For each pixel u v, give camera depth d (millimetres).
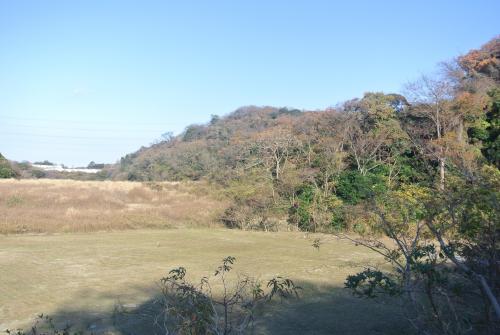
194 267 15938
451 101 27250
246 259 17672
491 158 10820
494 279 5043
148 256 18484
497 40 34000
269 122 58375
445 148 22688
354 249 19828
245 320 5305
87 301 11508
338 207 24406
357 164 29375
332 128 33000
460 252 5516
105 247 20844
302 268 15609
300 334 8570
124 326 9273
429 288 4738
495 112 27359
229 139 52469
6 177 53656
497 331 5141
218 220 30406
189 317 4637
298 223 28406
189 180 42812
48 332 8938
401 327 8844
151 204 33469
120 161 76312
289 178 29453
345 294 11656
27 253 18812
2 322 9844
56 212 28438
